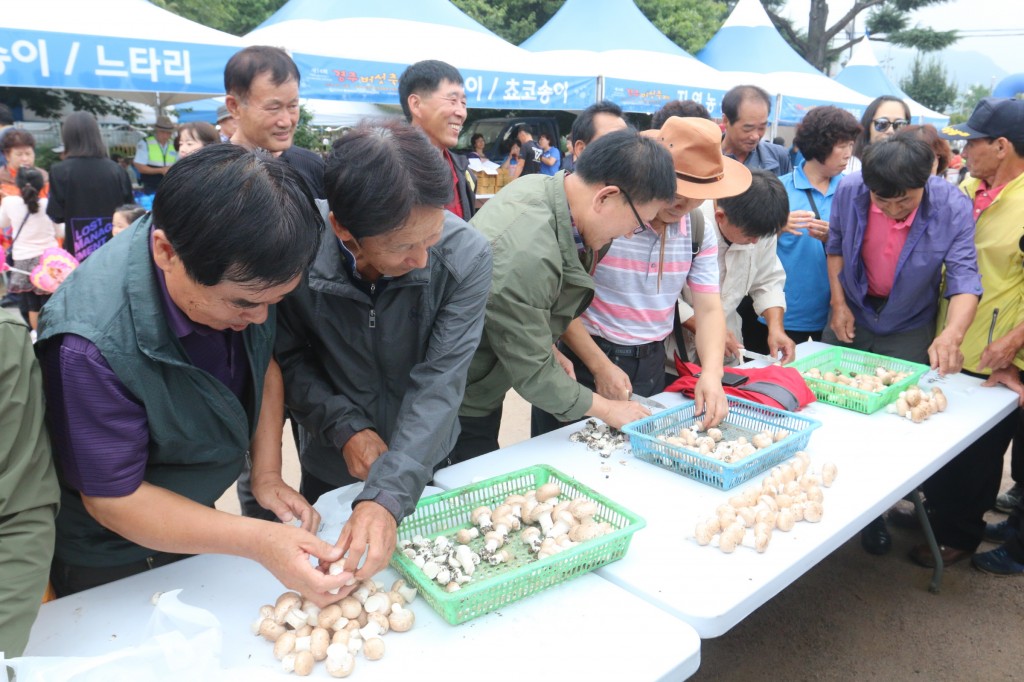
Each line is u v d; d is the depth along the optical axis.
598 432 1.79
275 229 0.82
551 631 1.07
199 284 0.87
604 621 1.09
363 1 6.39
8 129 5.27
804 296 2.94
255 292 0.88
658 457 1.63
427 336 1.40
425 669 0.99
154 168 6.32
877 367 2.30
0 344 0.90
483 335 1.78
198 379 1.06
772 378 2.06
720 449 1.64
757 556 1.27
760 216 2.15
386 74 5.74
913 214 2.38
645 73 7.99
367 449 1.35
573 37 8.86
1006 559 2.60
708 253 2.17
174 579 1.20
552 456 1.69
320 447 1.64
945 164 2.86
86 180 4.34
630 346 2.16
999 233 2.44
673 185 1.58
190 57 4.52
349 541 1.09
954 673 2.13
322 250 1.29
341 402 1.41
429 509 1.36
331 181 1.06
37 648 1.02
